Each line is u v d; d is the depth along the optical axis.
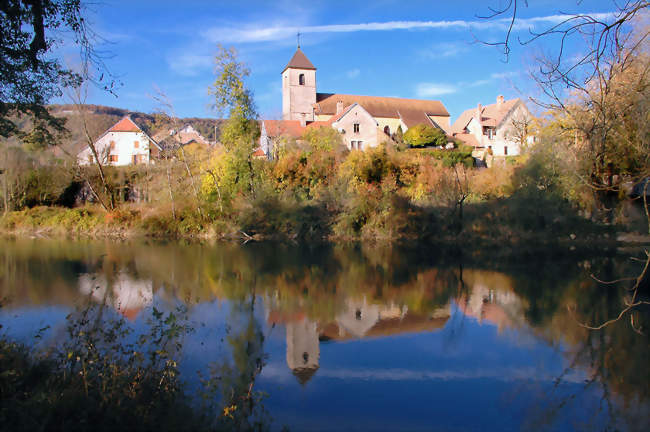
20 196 37.41
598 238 26.30
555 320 11.70
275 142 39.94
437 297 14.30
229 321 11.55
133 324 10.69
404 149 39.12
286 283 16.36
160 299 13.67
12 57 8.33
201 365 8.50
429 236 28.20
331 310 12.77
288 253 23.80
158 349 7.66
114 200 37.84
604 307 12.85
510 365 8.83
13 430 4.65
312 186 32.94
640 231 26.36
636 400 7.34
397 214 28.58
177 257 22.41
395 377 8.23
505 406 7.17
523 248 24.81
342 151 36.81
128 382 6.04
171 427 5.50
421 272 18.52
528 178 27.62
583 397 7.44
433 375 8.32
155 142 38.31
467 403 7.23
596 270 18.36
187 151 35.31
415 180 32.62
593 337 10.34
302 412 6.83
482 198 30.14
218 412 6.47
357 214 29.44
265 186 31.42
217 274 17.95
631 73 8.62
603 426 6.55
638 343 9.91
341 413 6.84
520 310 12.68
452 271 18.67
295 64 72.06
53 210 36.50
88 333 7.21
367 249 25.20
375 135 56.66
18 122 10.34
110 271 18.47
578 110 10.07
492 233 27.33
